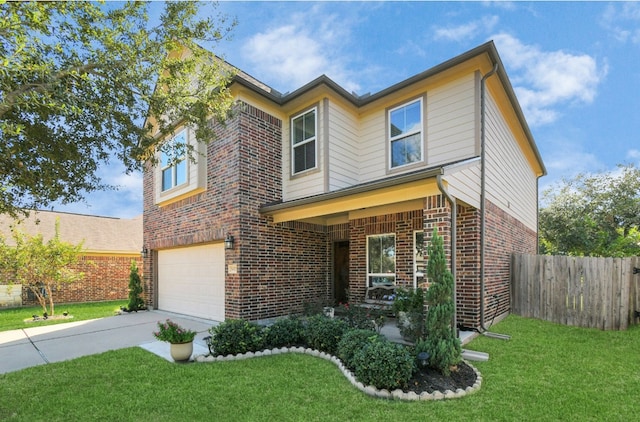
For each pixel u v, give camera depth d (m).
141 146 6.38
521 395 4.45
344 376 5.19
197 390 4.72
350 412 4.04
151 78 5.75
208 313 10.16
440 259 5.33
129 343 7.47
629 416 3.92
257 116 9.68
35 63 4.23
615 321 7.86
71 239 18.17
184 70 6.17
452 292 5.35
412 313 6.49
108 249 18.28
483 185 7.72
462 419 3.84
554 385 4.76
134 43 5.46
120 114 5.52
